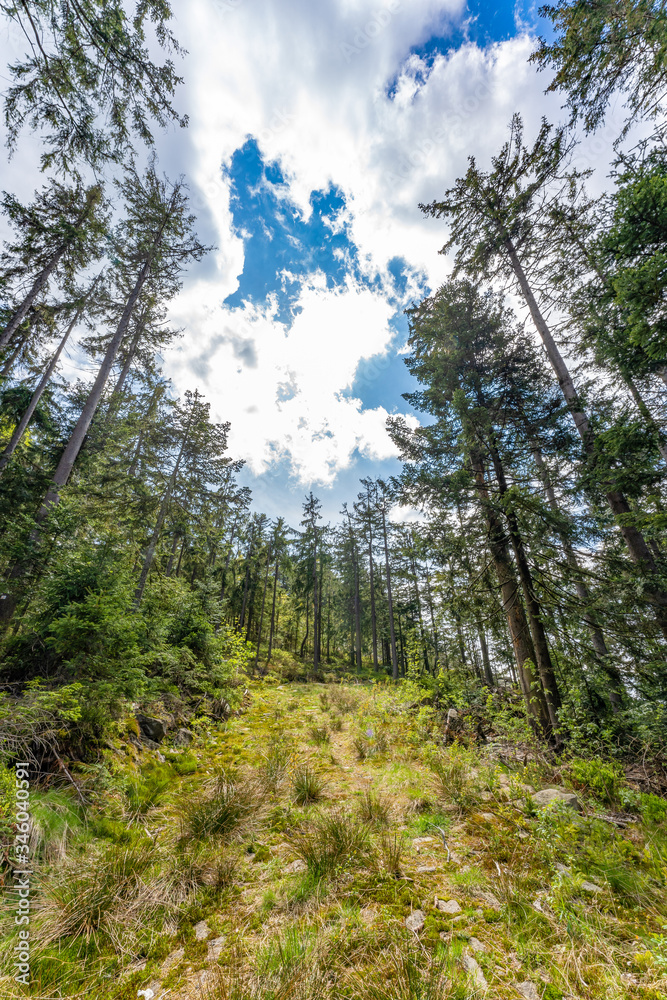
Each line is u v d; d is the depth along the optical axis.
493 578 8.60
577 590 8.22
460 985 2.07
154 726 6.09
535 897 2.78
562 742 5.90
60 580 5.66
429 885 2.99
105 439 12.66
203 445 13.34
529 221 9.56
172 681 8.19
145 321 14.80
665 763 4.84
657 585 6.48
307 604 35.50
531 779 5.03
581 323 9.24
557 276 9.65
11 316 11.65
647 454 6.91
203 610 10.01
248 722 8.84
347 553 33.81
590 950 2.23
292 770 5.62
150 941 2.54
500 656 10.22
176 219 13.09
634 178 6.27
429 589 8.96
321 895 2.94
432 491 8.52
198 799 4.29
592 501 8.05
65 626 5.02
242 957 2.36
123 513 11.04
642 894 2.65
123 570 6.19
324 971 2.19
